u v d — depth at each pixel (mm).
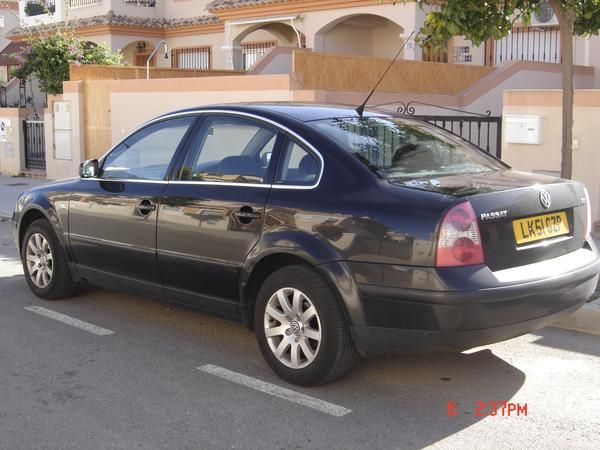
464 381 4941
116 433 4184
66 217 6473
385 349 4410
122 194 5914
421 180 4648
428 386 4852
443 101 12844
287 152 4996
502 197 4379
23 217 7031
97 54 18016
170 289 5613
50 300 6930
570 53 6840
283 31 19719
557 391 4770
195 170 5516
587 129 8922
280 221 4781
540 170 9305
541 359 5355
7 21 31594
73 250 6465
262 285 4934
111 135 15094
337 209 4535
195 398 4672
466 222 4172
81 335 5945
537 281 4352
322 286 4570
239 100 11922
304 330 4719
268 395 4707
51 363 5309
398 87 12375
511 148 9508
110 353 5523
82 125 15984
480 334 4203
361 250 4379
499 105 13438
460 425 4277
